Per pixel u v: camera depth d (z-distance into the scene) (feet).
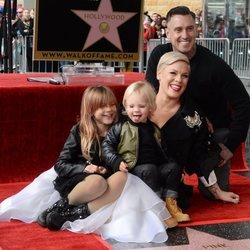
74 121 14.44
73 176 10.91
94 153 11.12
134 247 9.90
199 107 12.58
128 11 15.72
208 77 12.60
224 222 11.28
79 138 11.26
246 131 12.84
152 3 47.83
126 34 15.83
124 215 10.35
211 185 12.49
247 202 12.71
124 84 15.01
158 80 12.33
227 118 13.29
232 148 12.72
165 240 10.17
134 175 10.93
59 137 14.39
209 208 12.21
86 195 10.47
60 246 9.78
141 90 11.11
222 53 26.71
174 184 11.28
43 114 14.17
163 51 13.21
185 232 10.68
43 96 14.08
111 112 11.21
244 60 26.40
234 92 12.71
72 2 15.07
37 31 14.89
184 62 11.72
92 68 15.29
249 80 26.20
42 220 10.73
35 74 18.89
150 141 11.22
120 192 10.52
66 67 15.20
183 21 12.46
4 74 18.72
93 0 15.28
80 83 14.89
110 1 15.47
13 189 13.53
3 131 13.92
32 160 14.25
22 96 13.91
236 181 14.87
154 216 10.43
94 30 15.43
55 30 15.05
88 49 15.46
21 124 14.03
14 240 10.05
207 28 31.30
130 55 15.97
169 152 11.77
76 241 10.03
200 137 12.07
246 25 30.19
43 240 10.07
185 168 12.50
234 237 10.45
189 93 12.68
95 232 10.39
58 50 15.19
